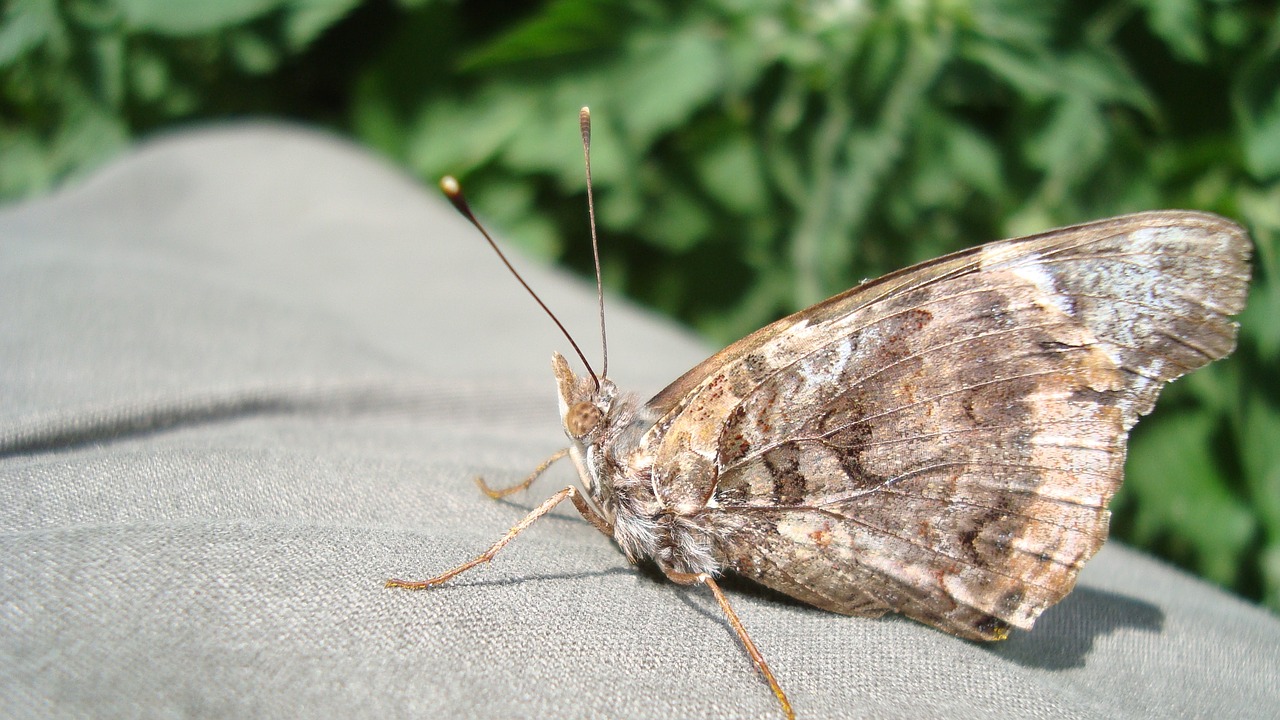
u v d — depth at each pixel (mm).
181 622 96
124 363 120
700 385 111
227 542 101
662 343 145
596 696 98
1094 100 159
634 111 156
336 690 95
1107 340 108
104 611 96
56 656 94
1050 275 108
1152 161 163
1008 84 155
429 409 127
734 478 110
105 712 92
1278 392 160
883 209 166
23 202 171
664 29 160
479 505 113
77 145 187
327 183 165
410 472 114
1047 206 165
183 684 94
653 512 111
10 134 187
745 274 186
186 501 106
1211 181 164
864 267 174
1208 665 108
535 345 140
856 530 109
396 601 101
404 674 96
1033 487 108
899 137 155
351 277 146
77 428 112
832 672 103
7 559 98
